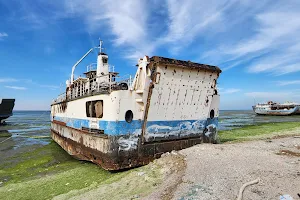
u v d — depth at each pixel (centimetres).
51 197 1020
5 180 1394
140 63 1274
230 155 1166
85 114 1597
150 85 1248
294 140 1700
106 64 2000
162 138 1373
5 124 6612
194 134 1520
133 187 960
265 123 4869
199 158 1145
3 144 3044
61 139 2395
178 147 1455
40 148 2564
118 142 1229
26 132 4603
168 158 1246
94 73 2097
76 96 1898
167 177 996
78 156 1741
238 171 923
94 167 1452
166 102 1332
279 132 2927
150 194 824
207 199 719
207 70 1408
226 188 783
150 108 1288
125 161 1257
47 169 1577
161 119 1351
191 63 1338
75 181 1219
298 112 7831
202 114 1527
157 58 1200
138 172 1150
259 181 816
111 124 1235
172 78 1290
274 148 1382
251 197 707
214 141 1680
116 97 1214
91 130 1474
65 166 1620
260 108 8831
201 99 1477
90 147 1478
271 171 904
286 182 793
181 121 1436
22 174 1501
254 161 1044
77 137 1770
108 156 1245
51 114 3297
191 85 1385
